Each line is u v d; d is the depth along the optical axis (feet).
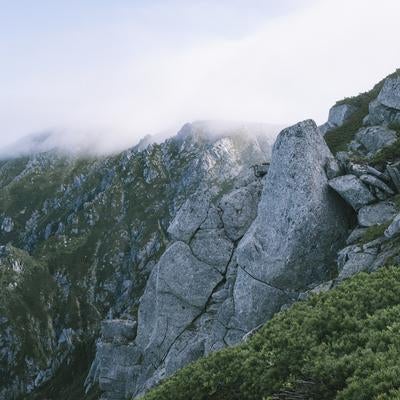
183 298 169.89
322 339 61.21
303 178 130.82
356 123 174.70
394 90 156.25
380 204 122.31
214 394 63.05
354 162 136.05
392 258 95.25
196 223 172.14
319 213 128.36
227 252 165.07
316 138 137.59
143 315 218.38
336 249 128.26
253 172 176.65
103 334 240.94
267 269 131.85
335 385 50.31
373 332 56.18
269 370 58.34
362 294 69.51
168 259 174.60
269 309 130.93
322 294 78.02
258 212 139.74
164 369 164.14
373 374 45.96
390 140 144.15
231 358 68.69
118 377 220.84
